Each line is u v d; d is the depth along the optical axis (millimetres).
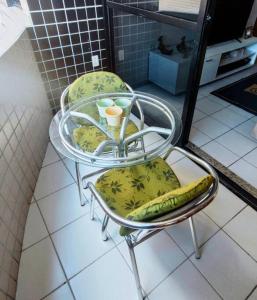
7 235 1178
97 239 1363
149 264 1236
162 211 697
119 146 1175
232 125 2295
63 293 1144
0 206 1147
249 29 3189
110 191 1108
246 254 1270
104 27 2174
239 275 1186
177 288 1145
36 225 1446
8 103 1365
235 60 3227
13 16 1821
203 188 760
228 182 1663
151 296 1120
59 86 2238
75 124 1469
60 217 1492
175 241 1334
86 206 1557
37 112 1908
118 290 1147
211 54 2740
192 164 1832
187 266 1226
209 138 2119
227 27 2854
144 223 739
